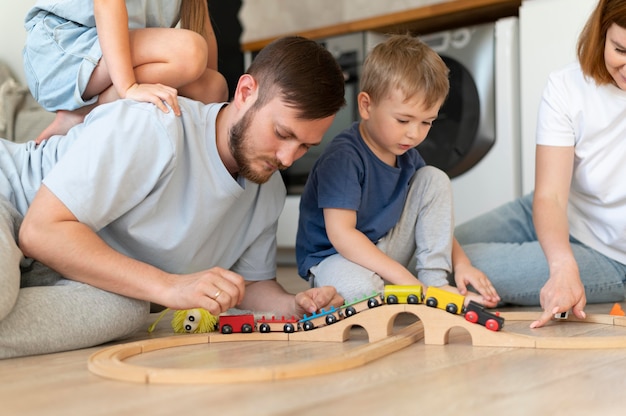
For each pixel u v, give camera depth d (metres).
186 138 1.24
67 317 1.09
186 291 1.11
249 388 0.79
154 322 1.38
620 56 1.28
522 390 0.78
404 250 1.53
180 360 0.97
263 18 3.94
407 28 2.90
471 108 2.69
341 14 3.65
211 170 1.25
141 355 1.02
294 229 3.15
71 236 1.11
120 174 1.14
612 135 1.49
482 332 1.07
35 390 0.81
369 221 1.49
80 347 1.12
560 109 1.47
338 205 1.41
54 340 1.08
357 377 0.85
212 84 1.56
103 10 1.33
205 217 1.27
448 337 1.15
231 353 1.03
